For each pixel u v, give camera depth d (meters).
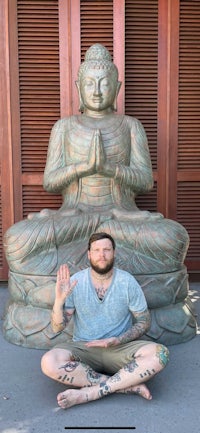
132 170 3.32
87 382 2.27
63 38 3.92
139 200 4.12
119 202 3.32
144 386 2.29
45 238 2.97
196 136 4.11
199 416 2.16
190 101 4.06
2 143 4.01
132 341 2.34
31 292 2.95
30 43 3.91
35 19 3.89
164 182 4.12
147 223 3.04
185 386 2.44
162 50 3.98
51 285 2.90
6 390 2.41
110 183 3.31
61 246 3.04
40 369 2.64
